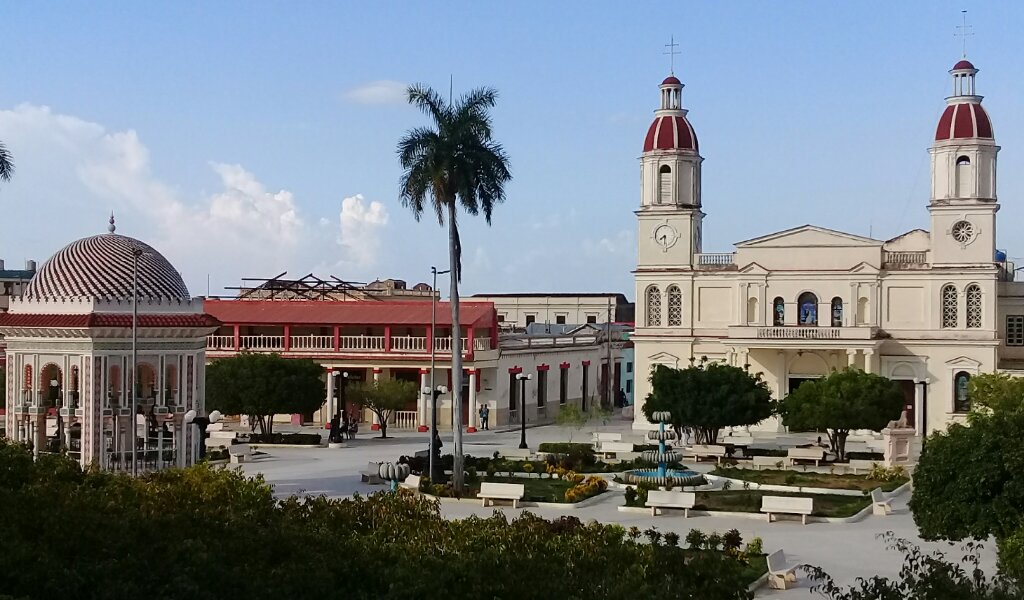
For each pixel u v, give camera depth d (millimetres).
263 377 68688
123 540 22438
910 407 77750
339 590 21078
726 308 81250
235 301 88312
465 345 81250
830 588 23344
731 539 36562
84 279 48719
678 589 20891
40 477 28641
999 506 29969
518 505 47281
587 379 102375
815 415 60531
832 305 78875
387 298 114375
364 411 85188
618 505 47656
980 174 75750
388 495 28078
